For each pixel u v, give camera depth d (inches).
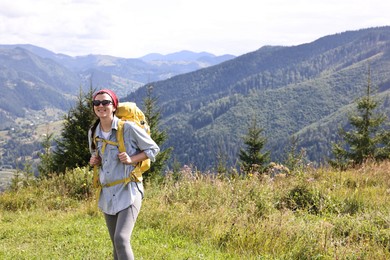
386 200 329.1
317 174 442.9
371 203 324.5
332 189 367.9
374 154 857.5
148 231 280.4
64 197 446.0
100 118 166.6
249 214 283.6
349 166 529.0
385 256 205.0
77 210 389.1
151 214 309.1
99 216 353.4
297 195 344.5
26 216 381.4
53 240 273.3
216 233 257.9
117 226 161.5
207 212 295.3
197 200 333.1
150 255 222.1
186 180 383.2
